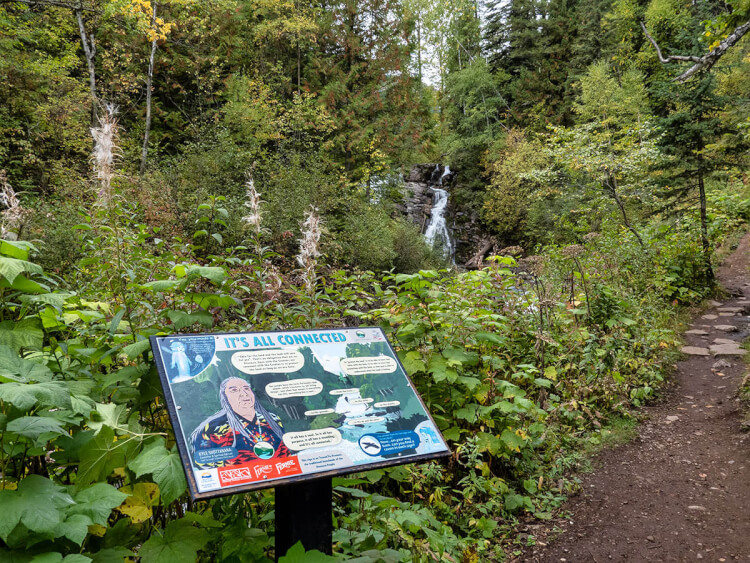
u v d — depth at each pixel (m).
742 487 3.74
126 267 2.58
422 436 1.87
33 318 1.78
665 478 4.02
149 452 1.56
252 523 2.11
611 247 9.56
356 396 1.88
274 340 1.91
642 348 6.54
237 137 17.56
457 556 2.77
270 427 1.63
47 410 1.59
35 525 1.24
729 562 2.90
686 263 10.73
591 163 11.66
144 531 1.94
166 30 14.21
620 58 26.30
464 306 3.79
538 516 3.47
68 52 15.66
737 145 10.81
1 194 3.00
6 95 14.01
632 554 3.05
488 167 29.95
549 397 4.91
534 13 37.25
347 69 23.94
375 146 22.33
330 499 1.73
